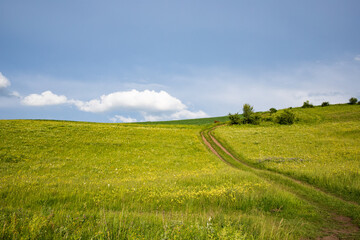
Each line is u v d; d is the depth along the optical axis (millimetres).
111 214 7570
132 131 51125
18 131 39688
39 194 11234
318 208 11430
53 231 5426
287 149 35094
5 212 6539
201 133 57562
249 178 17234
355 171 18344
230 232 5859
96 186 13859
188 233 5508
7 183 13984
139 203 10812
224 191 12648
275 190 13484
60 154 30906
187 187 14352
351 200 13344
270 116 76562
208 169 26297
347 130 46188
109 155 32781
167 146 40969
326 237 7555
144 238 5148
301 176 20016
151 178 18781
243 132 54312
